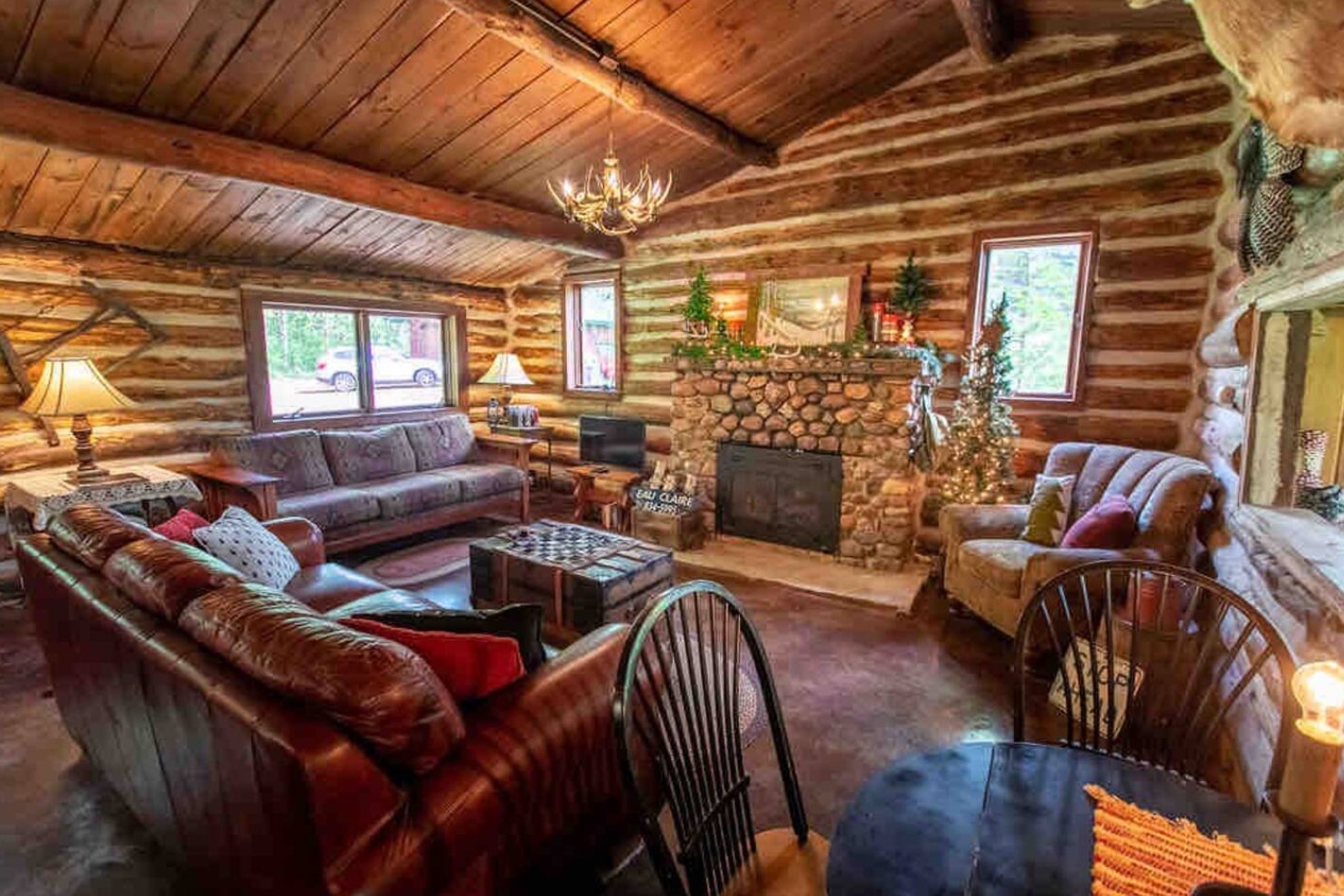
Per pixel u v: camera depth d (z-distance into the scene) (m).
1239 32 0.95
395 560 4.45
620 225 5.25
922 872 1.04
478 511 5.12
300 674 1.25
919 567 4.26
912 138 4.26
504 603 3.36
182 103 3.02
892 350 4.06
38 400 3.28
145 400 4.25
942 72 4.12
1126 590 2.65
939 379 4.30
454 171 4.16
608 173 3.39
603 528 5.13
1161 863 1.04
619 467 5.65
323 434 4.76
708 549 4.68
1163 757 1.55
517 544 3.44
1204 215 3.50
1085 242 3.83
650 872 1.84
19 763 2.23
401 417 5.71
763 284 4.87
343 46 2.90
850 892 1.01
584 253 5.35
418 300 5.70
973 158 4.07
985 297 4.17
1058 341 4.01
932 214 4.23
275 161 3.41
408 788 1.30
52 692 2.67
